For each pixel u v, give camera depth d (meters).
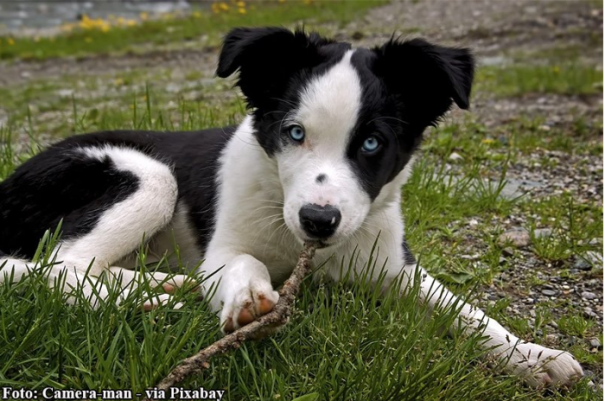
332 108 0.94
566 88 2.17
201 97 2.10
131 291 0.95
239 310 0.90
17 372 0.90
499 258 1.19
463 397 0.92
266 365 0.93
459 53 0.99
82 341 0.91
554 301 1.12
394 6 3.86
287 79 0.98
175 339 0.90
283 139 0.96
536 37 2.96
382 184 0.98
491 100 2.10
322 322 0.96
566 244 1.21
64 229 1.05
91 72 2.82
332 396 0.90
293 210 0.93
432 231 1.26
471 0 3.86
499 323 1.07
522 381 0.97
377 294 1.00
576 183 1.45
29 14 4.46
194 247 1.09
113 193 1.06
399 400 0.90
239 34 1.00
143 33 3.54
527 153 1.61
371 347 0.94
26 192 1.07
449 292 1.05
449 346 0.97
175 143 1.12
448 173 1.41
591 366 1.02
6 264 0.98
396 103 0.97
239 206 1.03
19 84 2.62
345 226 0.93
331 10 3.77
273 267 1.05
